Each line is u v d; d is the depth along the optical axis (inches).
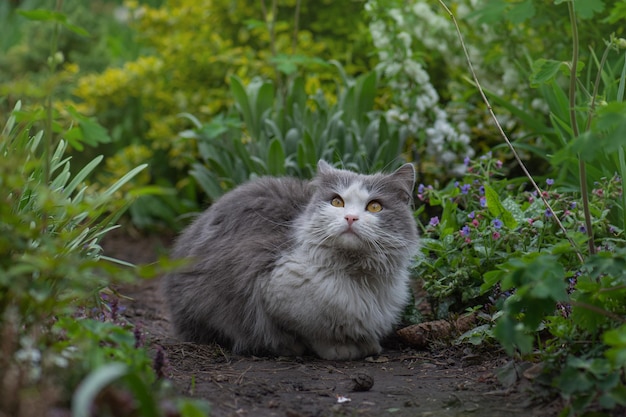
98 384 82.1
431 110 239.1
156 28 319.6
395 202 156.6
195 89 304.5
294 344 160.6
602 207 163.0
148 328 191.6
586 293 120.5
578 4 144.4
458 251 173.2
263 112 239.6
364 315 153.9
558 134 185.2
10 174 106.8
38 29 346.0
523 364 132.8
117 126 318.0
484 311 166.1
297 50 287.9
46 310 108.8
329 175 159.3
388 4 239.9
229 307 159.2
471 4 236.1
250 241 159.5
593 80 211.0
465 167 212.2
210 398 122.9
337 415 117.1
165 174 313.7
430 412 119.1
